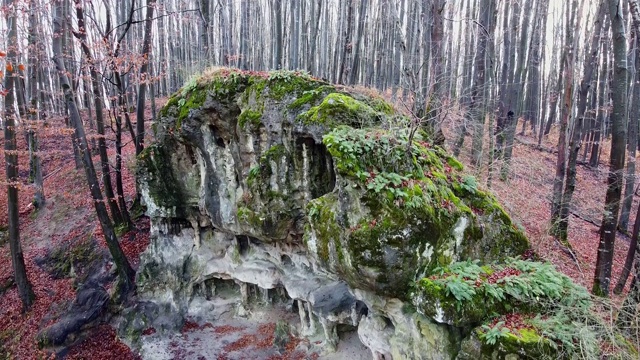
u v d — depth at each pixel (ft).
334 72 71.51
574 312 20.93
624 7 51.70
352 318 30.22
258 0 95.35
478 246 25.55
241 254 39.50
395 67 78.84
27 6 38.55
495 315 21.29
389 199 23.00
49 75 85.66
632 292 22.13
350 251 23.52
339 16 75.66
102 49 42.78
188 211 40.47
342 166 23.82
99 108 46.68
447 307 20.86
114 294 39.81
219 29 87.04
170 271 40.14
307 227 27.86
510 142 54.70
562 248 38.06
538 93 98.84
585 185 59.77
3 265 51.34
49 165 74.59
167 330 37.76
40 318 41.16
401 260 22.66
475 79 59.16
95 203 39.14
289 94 30.83
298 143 29.43
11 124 41.81
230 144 35.04
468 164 44.24
